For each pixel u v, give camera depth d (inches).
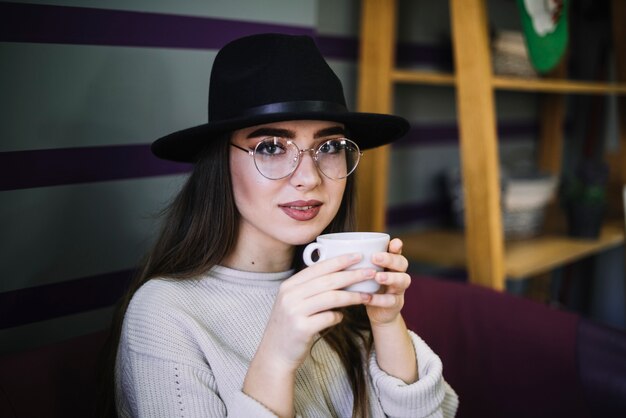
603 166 86.3
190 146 42.0
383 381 41.2
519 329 58.6
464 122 66.9
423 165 93.5
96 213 53.6
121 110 54.2
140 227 56.8
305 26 68.6
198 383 36.1
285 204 38.5
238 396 33.7
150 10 55.0
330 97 39.9
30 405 40.2
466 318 61.1
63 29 49.9
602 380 54.0
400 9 85.3
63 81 50.3
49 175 50.3
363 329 47.3
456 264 74.8
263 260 43.1
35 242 50.1
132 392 38.9
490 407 58.8
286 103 38.0
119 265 55.7
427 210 95.0
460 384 59.9
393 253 35.7
